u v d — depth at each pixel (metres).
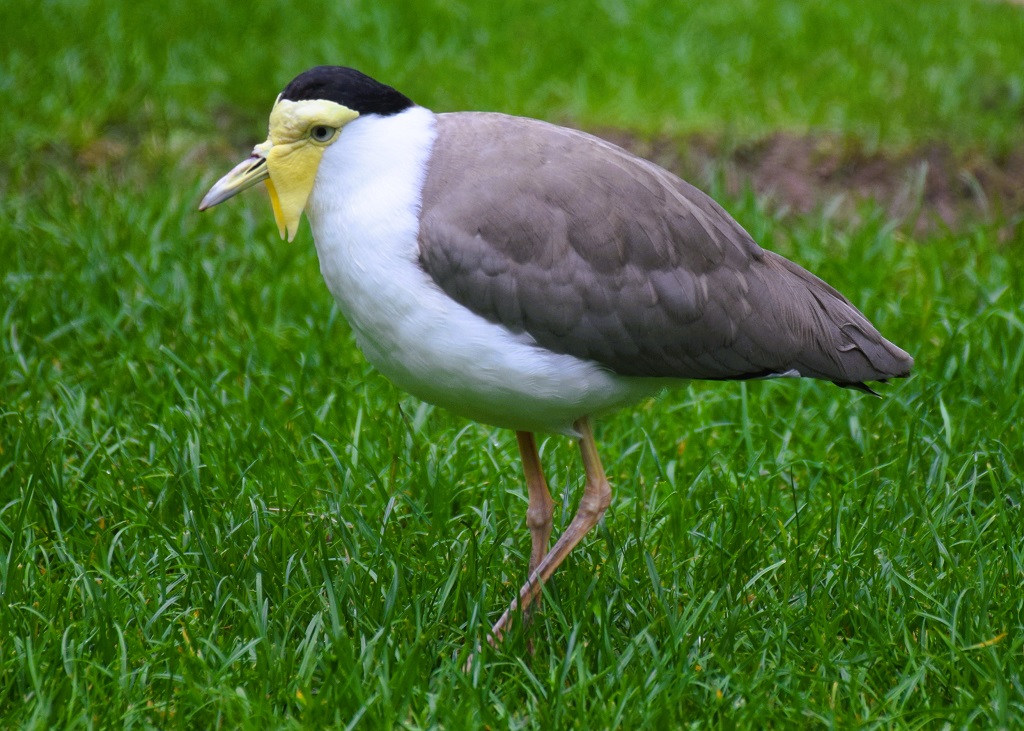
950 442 9.98
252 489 9.45
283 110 7.66
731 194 14.88
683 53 17.47
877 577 8.58
